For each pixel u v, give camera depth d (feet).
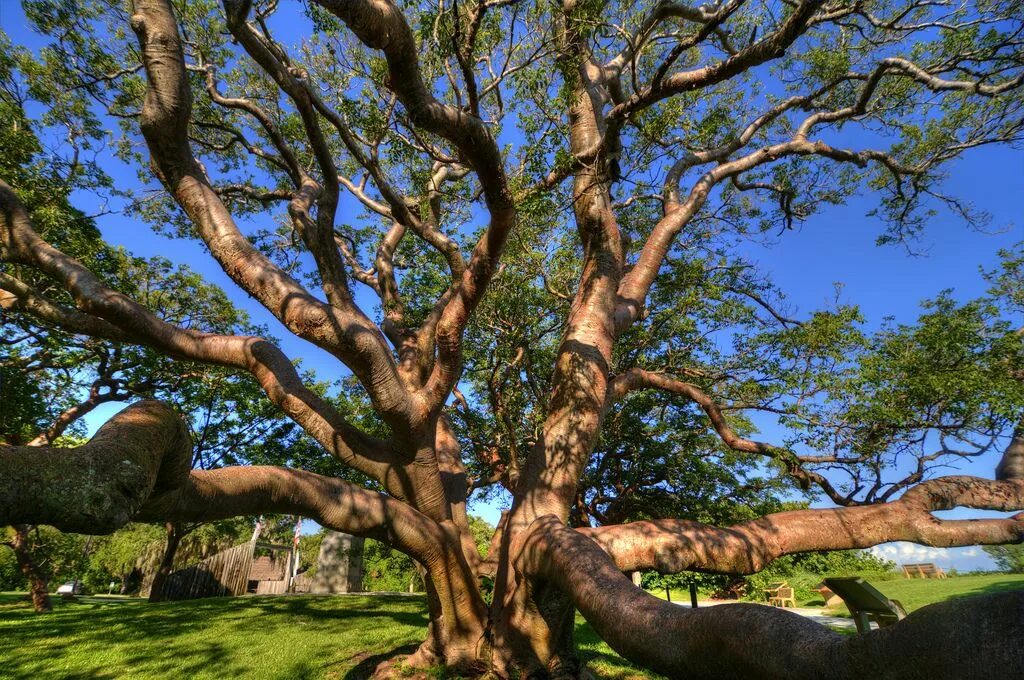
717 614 7.88
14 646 31.81
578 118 27.76
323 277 24.40
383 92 30.32
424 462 24.58
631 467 50.60
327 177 24.14
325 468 47.21
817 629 6.84
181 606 47.01
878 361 26.32
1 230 20.90
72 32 31.27
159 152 18.47
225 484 18.21
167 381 54.60
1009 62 28.68
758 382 34.14
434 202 35.70
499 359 37.35
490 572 27.12
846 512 22.97
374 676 25.77
